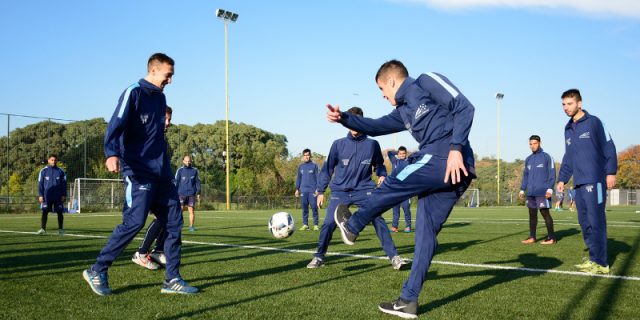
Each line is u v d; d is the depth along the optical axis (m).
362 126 3.78
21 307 3.32
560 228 11.86
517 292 3.93
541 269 5.16
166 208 3.99
